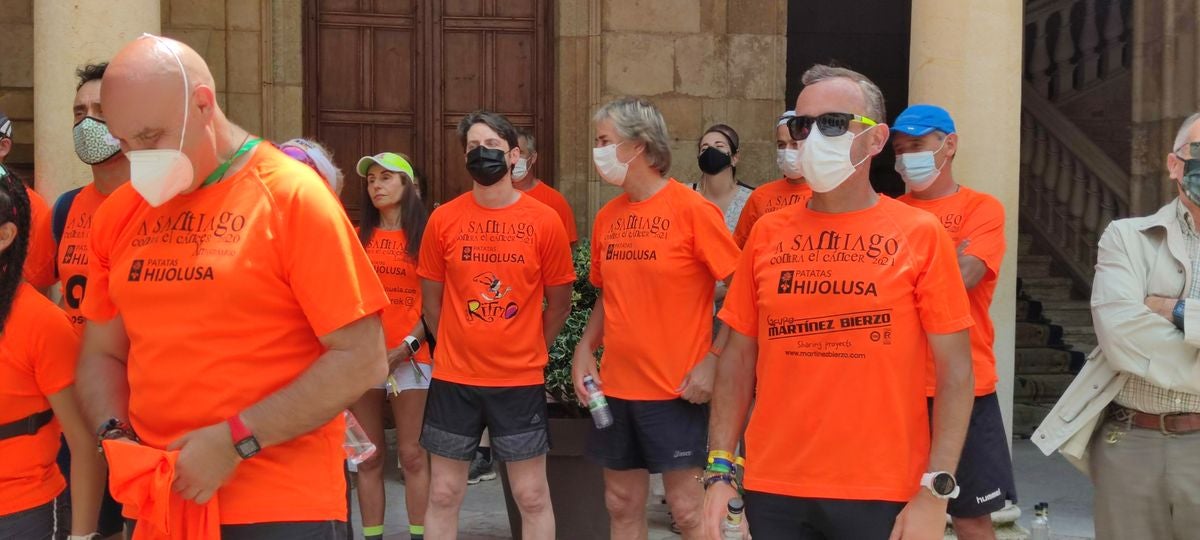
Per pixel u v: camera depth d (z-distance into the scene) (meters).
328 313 2.30
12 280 2.71
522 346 4.38
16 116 7.55
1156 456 3.38
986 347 3.97
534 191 6.55
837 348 2.64
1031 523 5.46
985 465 3.90
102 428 2.46
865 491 2.61
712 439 2.96
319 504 2.44
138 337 2.36
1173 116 7.49
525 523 4.48
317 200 2.34
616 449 4.12
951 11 5.33
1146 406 3.40
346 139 8.09
